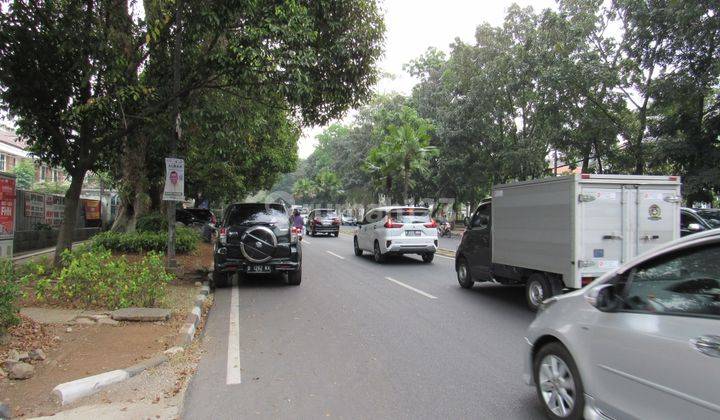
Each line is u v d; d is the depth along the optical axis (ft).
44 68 32.68
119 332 21.44
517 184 28.22
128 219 54.08
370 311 27.63
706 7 51.65
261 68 31.22
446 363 18.33
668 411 9.64
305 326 24.13
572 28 66.23
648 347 10.15
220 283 35.55
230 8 30.14
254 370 17.53
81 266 26.76
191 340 21.44
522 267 27.84
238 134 42.57
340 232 128.47
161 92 37.42
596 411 11.63
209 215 86.74
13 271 22.30
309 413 13.88
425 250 50.31
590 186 23.62
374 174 122.62
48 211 64.75
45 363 17.31
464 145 99.55
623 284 11.54
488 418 13.51
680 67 58.49
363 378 16.71
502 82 85.66
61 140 34.60
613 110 67.92
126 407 14.15
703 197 60.34
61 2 31.04
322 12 35.27
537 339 13.78
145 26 33.06
